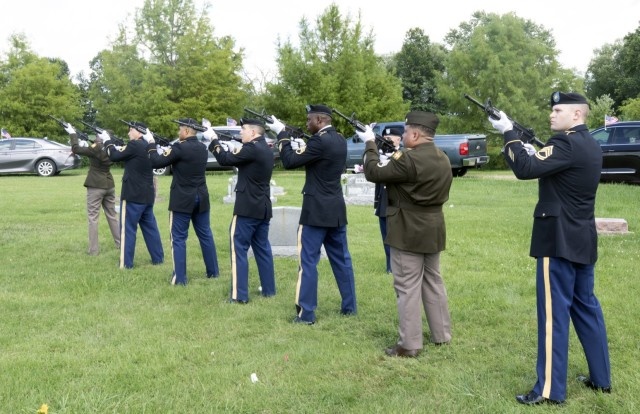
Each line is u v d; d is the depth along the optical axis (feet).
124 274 23.91
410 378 14.15
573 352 15.56
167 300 20.51
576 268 13.06
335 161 18.16
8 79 98.78
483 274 23.61
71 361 14.82
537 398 12.82
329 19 91.66
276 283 22.79
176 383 13.71
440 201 15.47
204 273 24.52
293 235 27.32
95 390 13.21
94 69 156.56
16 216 38.88
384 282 22.71
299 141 18.94
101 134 26.27
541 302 12.92
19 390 13.15
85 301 20.30
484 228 33.55
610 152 54.19
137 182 24.97
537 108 100.73
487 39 107.55
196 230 23.44
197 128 22.59
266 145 20.33
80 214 39.78
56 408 12.41
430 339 16.66
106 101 96.58
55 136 96.78
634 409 12.42
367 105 88.33
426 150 15.42
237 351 15.71
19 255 27.61
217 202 46.11
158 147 23.77
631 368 14.46
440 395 13.20
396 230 15.39
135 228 25.22
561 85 107.04
